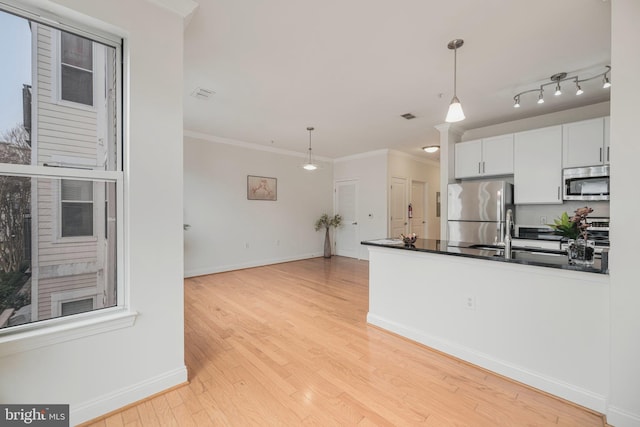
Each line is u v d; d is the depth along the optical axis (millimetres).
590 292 1642
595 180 3211
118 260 1678
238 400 1732
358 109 3736
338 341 2520
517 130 4082
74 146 1586
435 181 7652
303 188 6598
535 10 1872
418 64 2586
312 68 2664
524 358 1892
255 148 5727
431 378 1968
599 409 1600
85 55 1607
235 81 2926
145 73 1694
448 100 3428
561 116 3727
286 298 3738
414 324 2516
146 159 1707
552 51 2363
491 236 3844
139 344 1699
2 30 1403
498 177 4254
